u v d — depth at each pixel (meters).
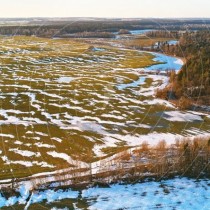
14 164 40.94
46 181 37.03
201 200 35.38
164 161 40.25
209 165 39.91
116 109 60.97
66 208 33.56
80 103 63.84
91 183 37.19
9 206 33.56
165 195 35.94
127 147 45.84
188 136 49.72
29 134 49.53
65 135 49.53
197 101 63.16
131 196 35.56
